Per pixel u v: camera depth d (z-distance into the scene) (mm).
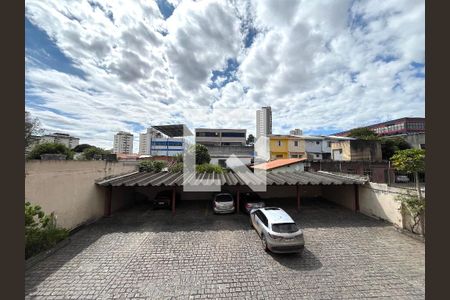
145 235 9367
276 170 19922
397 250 7906
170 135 54344
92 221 11281
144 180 12938
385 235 9312
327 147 37844
